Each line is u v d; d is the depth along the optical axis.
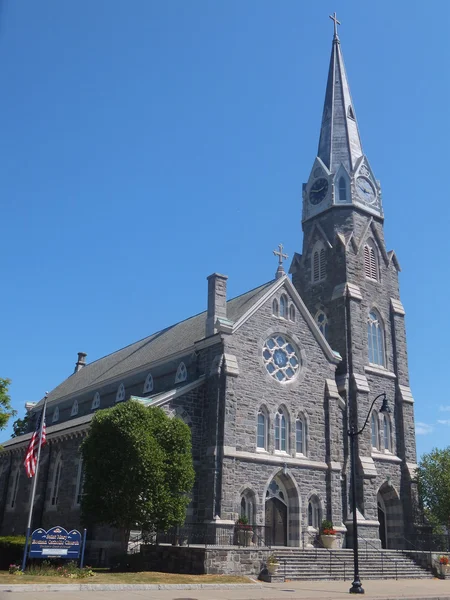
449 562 35.34
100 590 21.41
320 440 40.22
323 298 48.44
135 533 31.88
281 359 40.38
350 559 33.44
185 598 19.89
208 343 38.53
